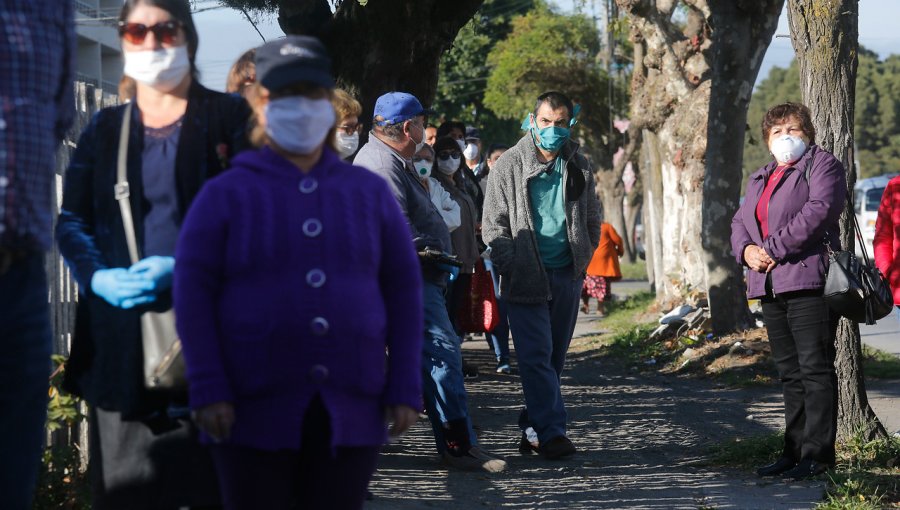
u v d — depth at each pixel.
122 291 6.14
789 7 13.91
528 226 13.52
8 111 5.30
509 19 86.69
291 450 5.73
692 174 30.23
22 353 5.78
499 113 72.94
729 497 11.27
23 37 5.38
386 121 12.24
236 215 5.72
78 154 6.70
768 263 11.85
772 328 12.35
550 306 13.91
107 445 6.55
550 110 13.39
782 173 11.96
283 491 5.80
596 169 75.00
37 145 5.41
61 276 11.08
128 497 6.52
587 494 11.51
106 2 71.50
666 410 18.08
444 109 84.44
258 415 5.65
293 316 5.64
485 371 22.89
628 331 28.91
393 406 5.89
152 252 6.45
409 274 6.07
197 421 5.61
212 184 5.79
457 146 16.36
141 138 6.60
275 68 5.75
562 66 69.00
